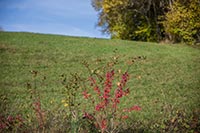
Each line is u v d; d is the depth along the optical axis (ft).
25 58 79.82
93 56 87.10
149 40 150.41
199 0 121.70
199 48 113.70
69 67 74.33
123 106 47.32
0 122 25.41
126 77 24.71
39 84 58.70
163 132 30.53
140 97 53.93
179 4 127.34
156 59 88.53
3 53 82.48
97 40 117.08
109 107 25.29
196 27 123.95
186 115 36.37
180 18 124.26
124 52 95.61
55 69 71.92
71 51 92.07
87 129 26.27
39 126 25.17
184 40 130.00
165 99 53.67
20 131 25.29
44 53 86.84
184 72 76.23
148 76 70.44
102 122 24.02
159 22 138.41
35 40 104.78
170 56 94.58
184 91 59.72
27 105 42.63
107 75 24.72
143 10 147.84
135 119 38.45
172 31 128.98
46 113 28.32
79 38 118.73
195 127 31.53
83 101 46.68
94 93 51.96
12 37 106.32
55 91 54.39
